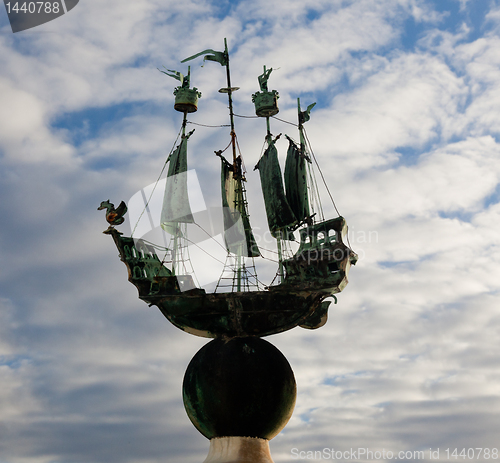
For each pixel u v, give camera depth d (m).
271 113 54.03
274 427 45.00
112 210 47.25
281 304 46.03
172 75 54.22
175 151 53.09
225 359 45.22
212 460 44.06
